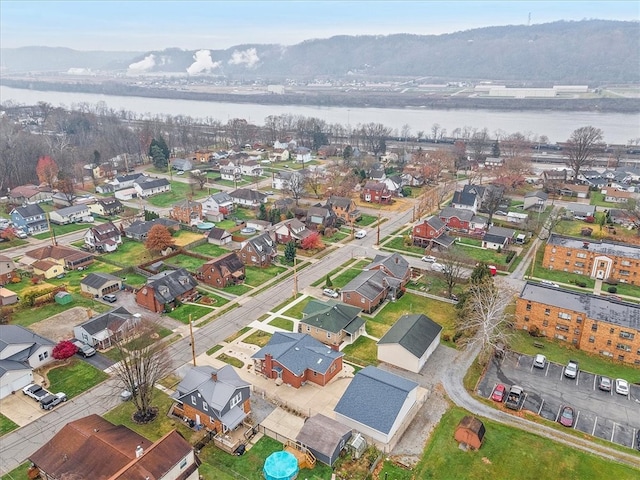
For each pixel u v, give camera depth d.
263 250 95.69
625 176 159.75
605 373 61.53
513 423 52.12
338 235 113.06
